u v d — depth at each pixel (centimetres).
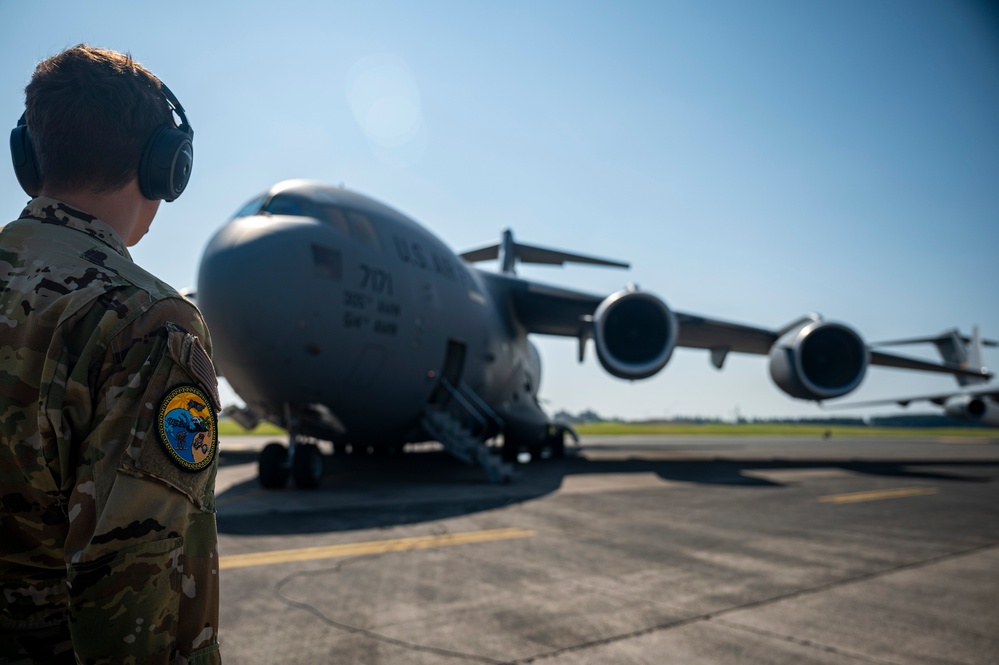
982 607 443
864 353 1448
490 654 343
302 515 738
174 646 99
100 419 99
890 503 936
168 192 126
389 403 1072
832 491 1066
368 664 327
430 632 373
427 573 501
